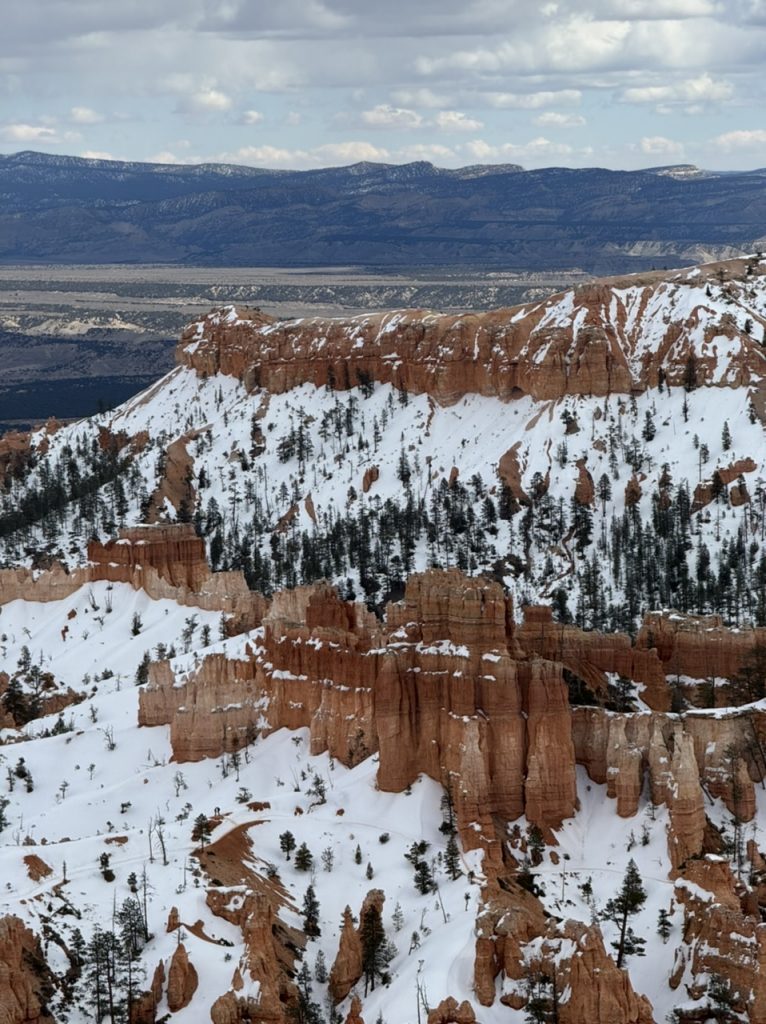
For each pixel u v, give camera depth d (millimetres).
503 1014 168875
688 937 179750
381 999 174500
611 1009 164625
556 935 173375
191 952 175125
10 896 180750
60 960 172500
